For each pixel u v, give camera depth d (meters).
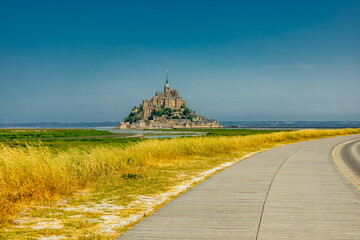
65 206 9.02
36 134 95.69
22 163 10.20
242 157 22.84
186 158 21.92
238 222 6.81
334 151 26.67
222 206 8.23
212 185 11.23
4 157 10.42
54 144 50.50
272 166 16.50
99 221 7.50
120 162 16.30
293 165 16.89
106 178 13.37
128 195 10.56
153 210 8.58
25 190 9.49
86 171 13.38
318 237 5.84
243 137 35.22
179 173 15.45
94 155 15.66
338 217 7.17
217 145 26.47
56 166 11.27
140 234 6.11
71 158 14.03
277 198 9.13
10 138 83.06
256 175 13.48
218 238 5.82
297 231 6.18
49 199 9.55
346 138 50.75
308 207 8.08
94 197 10.27
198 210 7.85
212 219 7.07
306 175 13.45
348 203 8.50
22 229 6.81
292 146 32.16
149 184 12.53
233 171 14.68
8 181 9.45
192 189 10.52
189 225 6.65
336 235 5.95
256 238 5.80
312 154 23.31
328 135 62.09
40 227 6.98
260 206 8.20
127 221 7.48
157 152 21.45
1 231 6.65
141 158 18.72
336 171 14.60
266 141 40.41
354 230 6.24
